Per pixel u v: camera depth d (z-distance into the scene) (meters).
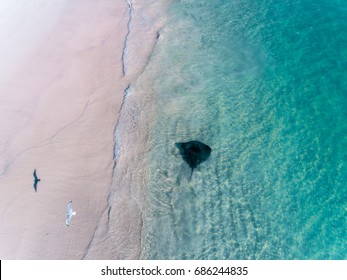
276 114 17.27
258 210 13.72
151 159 15.23
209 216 13.48
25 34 22.98
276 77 19.25
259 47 21.38
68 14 24.88
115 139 16.06
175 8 25.08
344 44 21.05
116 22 23.73
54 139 16.27
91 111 17.48
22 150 15.91
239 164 15.18
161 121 16.84
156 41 21.66
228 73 19.55
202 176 14.70
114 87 18.67
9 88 18.98
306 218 13.52
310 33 22.14
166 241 12.74
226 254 12.45
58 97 18.34
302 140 16.09
